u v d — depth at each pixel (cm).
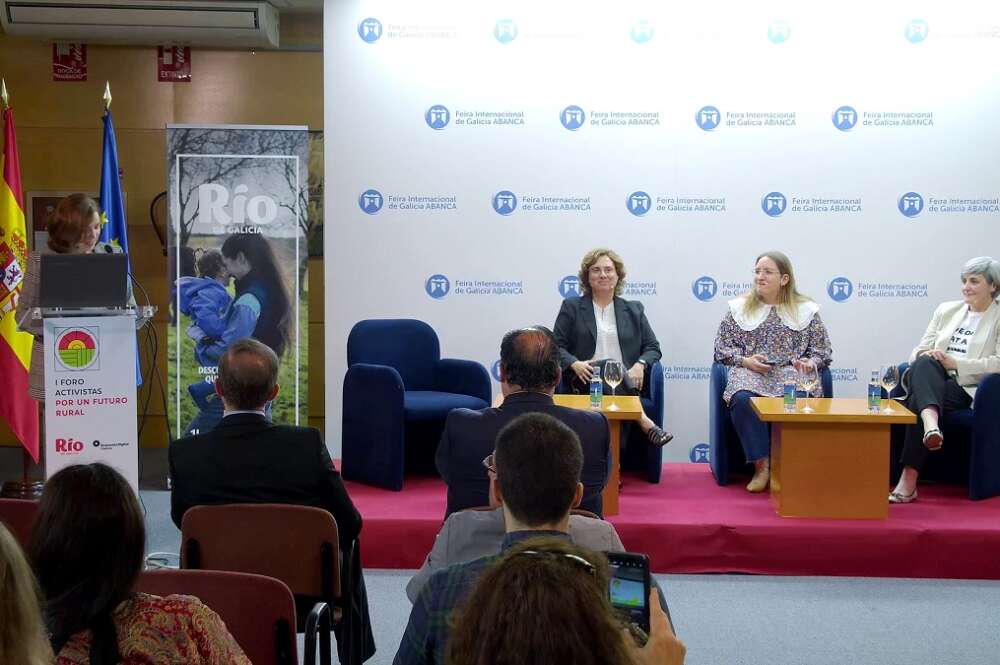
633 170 624
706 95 618
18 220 549
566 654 107
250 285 611
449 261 632
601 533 235
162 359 739
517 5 620
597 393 485
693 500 500
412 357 564
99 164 727
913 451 497
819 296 624
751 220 623
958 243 617
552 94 623
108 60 723
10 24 673
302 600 281
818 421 462
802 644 381
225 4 677
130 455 381
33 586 133
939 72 610
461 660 112
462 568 172
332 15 624
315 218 734
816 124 616
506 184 628
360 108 627
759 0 612
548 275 631
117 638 169
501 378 353
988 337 511
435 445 544
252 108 729
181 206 605
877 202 617
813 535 453
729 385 530
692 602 422
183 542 275
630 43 619
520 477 199
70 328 372
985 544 448
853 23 611
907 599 427
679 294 628
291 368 615
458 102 625
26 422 550
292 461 303
